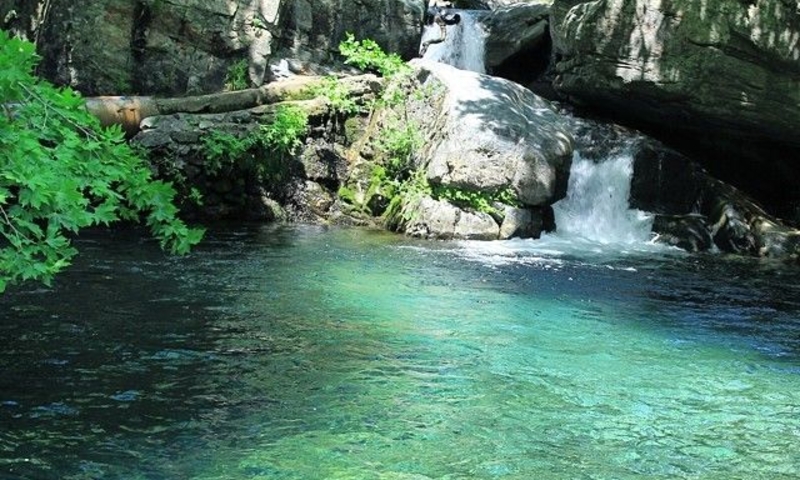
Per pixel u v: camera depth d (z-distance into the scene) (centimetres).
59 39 1722
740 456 620
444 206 1511
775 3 1495
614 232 1644
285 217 1623
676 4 1547
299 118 1644
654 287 1200
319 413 667
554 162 1549
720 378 800
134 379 718
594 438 643
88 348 788
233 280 1086
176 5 1756
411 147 1648
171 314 915
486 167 1509
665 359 854
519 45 2000
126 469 560
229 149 1562
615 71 1622
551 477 573
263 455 588
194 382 719
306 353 810
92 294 975
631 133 1734
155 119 1580
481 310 1009
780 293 1204
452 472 575
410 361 803
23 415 634
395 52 1967
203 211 1569
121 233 1368
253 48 1809
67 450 582
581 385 761
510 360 823
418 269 1221
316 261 1237
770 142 1769
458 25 2089
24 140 488
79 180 514
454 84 1639
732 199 1655
